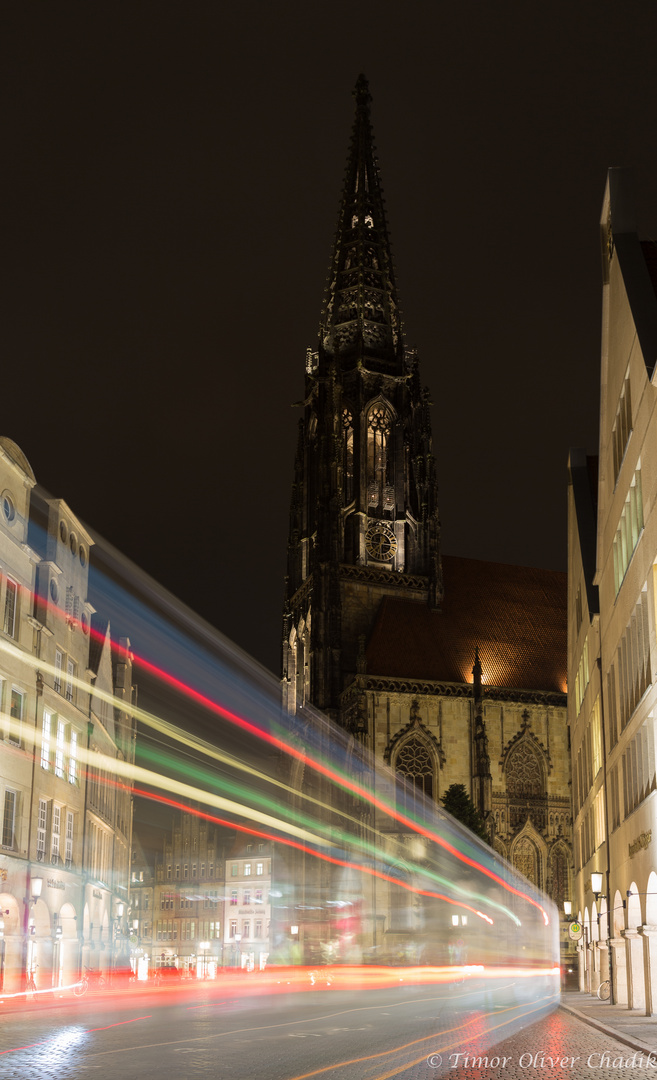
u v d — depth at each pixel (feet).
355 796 352.08
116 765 294.66
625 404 138.72
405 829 348.79
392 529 417.28
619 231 142.31
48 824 190.90
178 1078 62.18
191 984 240.94
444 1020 112.47
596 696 181.98
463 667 389.19
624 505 138.72
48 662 192.13
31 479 185.06
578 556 213.25
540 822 370.12
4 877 161.68
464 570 426.92
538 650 405.80
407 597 406.82
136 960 312.09
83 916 211.00
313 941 354.13
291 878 387.55
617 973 145.79
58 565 202.49
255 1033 95.91
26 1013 125.18
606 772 164.25
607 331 153.69
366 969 326.85
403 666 381.19
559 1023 107.86
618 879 149.89
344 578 400.47
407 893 340.39
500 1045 82.94
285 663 431.84
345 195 469.16
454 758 365.61
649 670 119.34
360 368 427.33
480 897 338.75
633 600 130.41
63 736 203.41
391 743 359.87
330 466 409.49
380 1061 71.82
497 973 325.42
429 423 431.43
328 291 456.86
